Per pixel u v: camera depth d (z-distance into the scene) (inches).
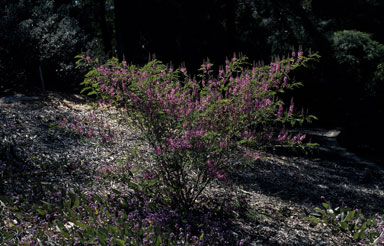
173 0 569.9
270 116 176.1
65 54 482.0
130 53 583.2
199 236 153.4
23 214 148.7
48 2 543.2
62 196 168.7
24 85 459.8
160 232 141.9
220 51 615.2
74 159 225.9
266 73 177.5
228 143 166.2
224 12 664.4
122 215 152.7
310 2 729.0
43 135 260.2
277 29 636.7
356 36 634.2
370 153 468.8
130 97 163.2
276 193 233.3
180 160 170.9
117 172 191.5
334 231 187.5
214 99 169.9
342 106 656.4
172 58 606.9
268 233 172.1
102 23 847.7
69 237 133.3
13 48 447.2
